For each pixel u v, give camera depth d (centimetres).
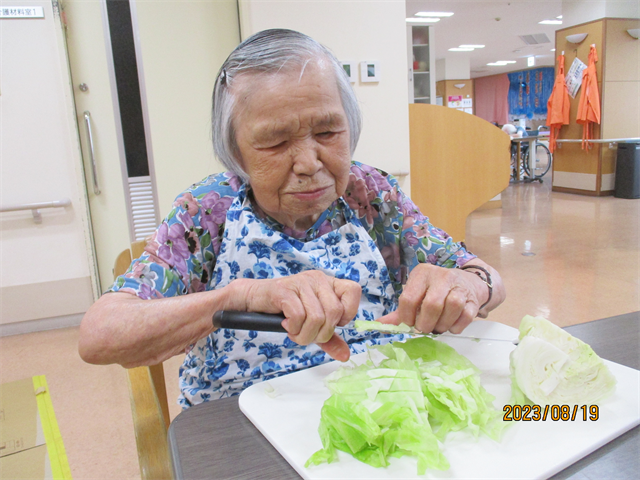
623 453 53
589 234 432
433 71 632
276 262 85
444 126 292
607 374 59
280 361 83
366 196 96
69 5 246
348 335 89
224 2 259
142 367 80
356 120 80
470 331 86
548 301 276
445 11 778
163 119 260
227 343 82
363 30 252
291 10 240
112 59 252
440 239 97
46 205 255
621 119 639
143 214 269
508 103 1709
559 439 55
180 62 258
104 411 185
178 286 81
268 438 58
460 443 55
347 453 54
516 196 695
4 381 213
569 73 661
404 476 50
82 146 260
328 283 65
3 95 246
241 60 70
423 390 60
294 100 67
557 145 707
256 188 75
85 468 151
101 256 272
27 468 152
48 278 268
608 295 281
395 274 103
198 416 64
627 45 620
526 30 964
